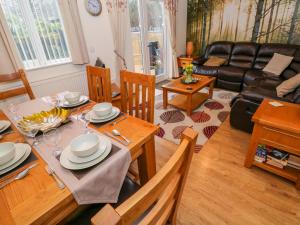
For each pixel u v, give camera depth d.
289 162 1.56
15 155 0.90
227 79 3.69
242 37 4.11
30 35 2.44
